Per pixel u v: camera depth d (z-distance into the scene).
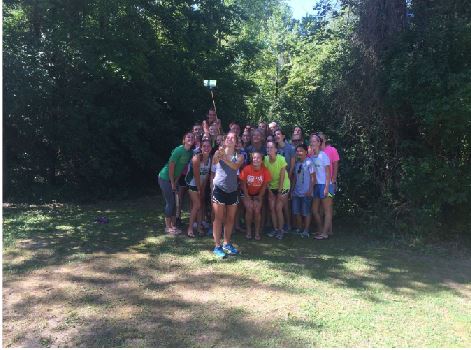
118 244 6.59
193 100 12.68
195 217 7.37
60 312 4.26
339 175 8.09
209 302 4.55
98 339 3.76
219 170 6.05
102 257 5.95
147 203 10.22
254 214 7.30
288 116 10.41
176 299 4.62
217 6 13.73
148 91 11.36
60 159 10.77
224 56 14.22
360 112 7.85
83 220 8.09
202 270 5.52
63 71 10.16
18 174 10.31
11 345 3.64
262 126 7.86
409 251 6.58
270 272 5.49
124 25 10.44
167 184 7.16
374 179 7.80
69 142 10.16
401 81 6.87
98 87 10.54
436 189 6.78
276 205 7.20
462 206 6.84
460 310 4.47
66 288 4.85
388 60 7.38
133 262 5.77
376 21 7.70
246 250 6.46
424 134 7.28
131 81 11.02
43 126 10.03
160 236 7.11
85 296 4.64
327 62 8.93
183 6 12.61
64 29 9.57
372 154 7.82
